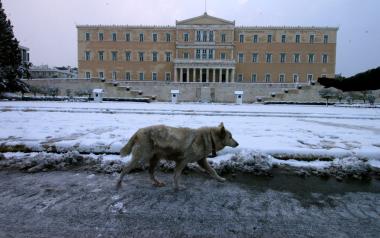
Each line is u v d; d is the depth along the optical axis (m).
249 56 78.88
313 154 8.63
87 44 79.94
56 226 4.30
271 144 9.78
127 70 80.38
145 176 6.91
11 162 7.82
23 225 4.32
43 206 5.04
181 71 75.88
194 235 4.11
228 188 6.17
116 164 7.64
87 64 80.25
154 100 54.69
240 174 7.21
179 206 5.12
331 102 50.47
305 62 77.75
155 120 16.98
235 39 78.81
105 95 55.75
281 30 77.69
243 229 4.32
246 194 5.83
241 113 22.91
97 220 4.52
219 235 4.12
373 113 25.45
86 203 5.20
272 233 4.22
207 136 5.83
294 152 8.76
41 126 13.44
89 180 6.57
